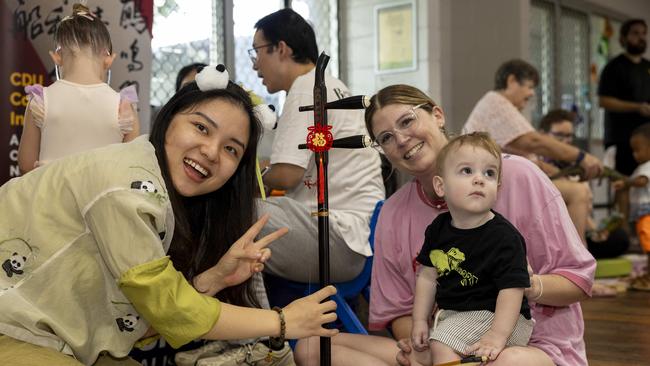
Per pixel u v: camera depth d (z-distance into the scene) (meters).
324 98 1.65
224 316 1.53
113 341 1.61
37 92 2.33
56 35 2.41
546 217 1.75
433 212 1.91
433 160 1.82
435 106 1.88
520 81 3.94
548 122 4.86
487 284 1.61
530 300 1.68
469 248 1.63
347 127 2.44
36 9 2.72
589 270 1.72
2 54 2.65
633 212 4.57
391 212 1.98
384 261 1.98
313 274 2.29
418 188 1.95
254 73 4.23
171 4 3.79
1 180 2.67
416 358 1.75
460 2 5.30
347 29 5.20
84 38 2.39
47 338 1.52
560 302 1.70
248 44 4.21
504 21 5.52
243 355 1.93
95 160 1.51
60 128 2.32
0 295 1.50
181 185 1.65
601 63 7.69
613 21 7.95
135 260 1.44
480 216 1.65
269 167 2.48
